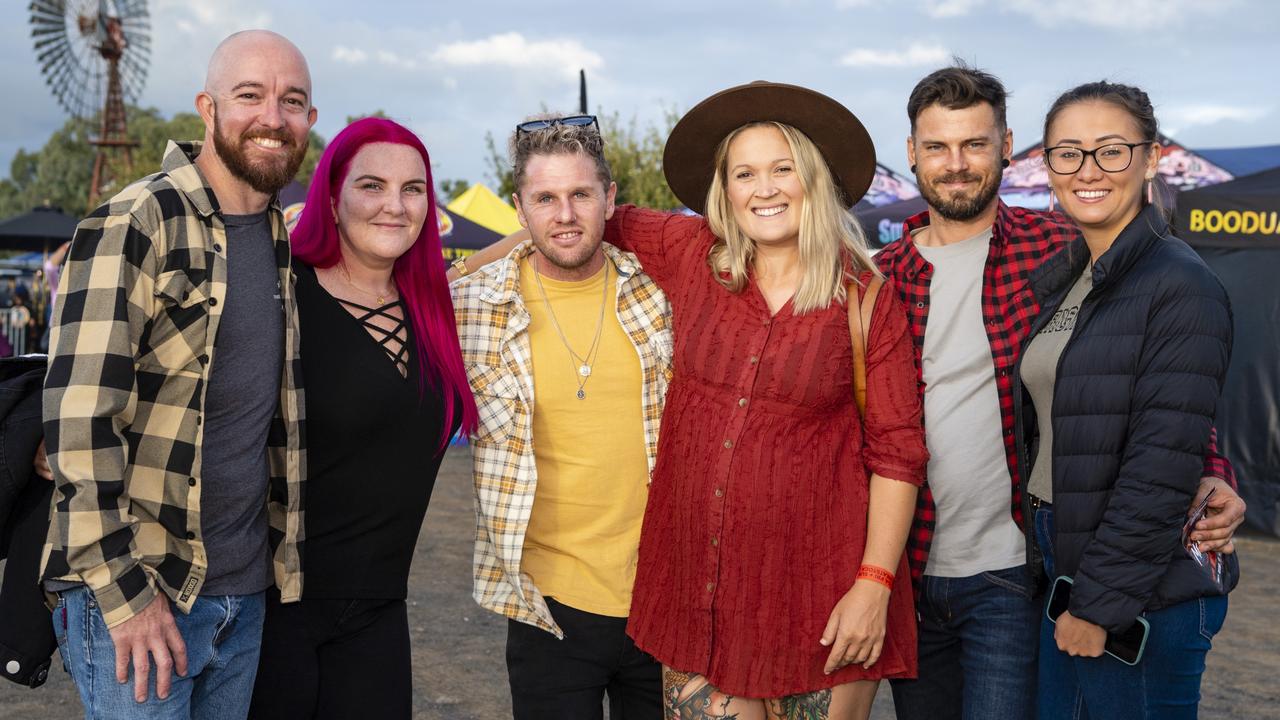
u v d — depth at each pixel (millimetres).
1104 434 2348
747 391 2441
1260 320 7586
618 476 2754
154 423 2184
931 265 2816
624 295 2830
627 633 2627
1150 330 2299
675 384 2619
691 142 2611
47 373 2072
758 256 2574
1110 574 2260
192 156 2393
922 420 2768
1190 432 2229
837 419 2467
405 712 2654
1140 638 2256
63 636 2172
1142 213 2438
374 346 2529
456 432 2781
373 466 2529
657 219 2840
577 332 2795
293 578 2422
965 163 2734
